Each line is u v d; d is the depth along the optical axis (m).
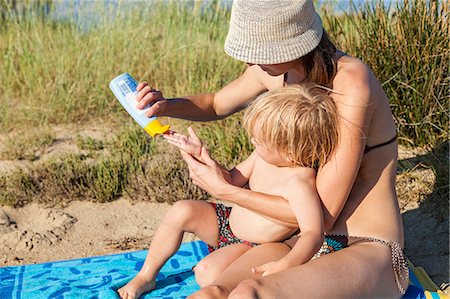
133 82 3.02
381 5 4.96
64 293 3.10
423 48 4.76
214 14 7.20
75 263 3.45
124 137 5.21
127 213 4.23
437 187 4.18
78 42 6.68
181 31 6.68
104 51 6.53
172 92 6.27
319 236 2.58
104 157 4.96
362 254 2.61
